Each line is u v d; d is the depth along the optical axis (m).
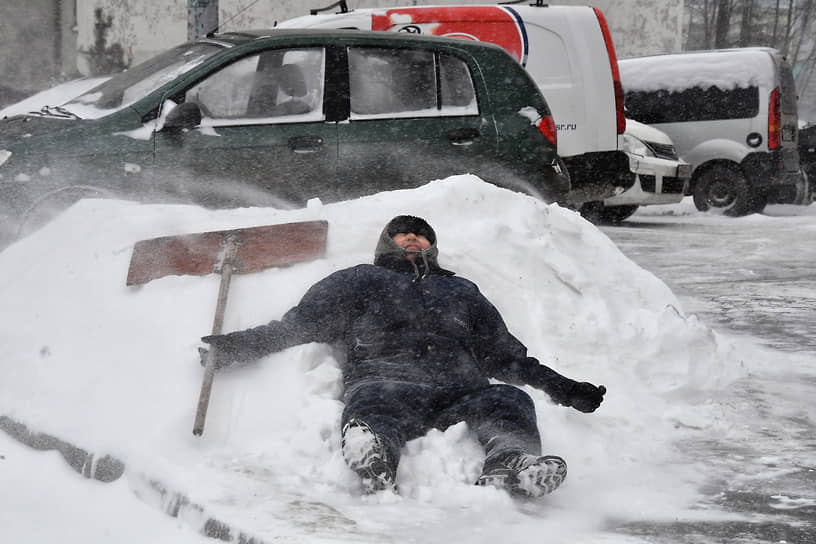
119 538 3.79
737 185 18.27
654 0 26.84
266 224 6.04
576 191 13.26
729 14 54.81
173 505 4.00
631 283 6.57
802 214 19.75
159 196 7.64
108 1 23.69
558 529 3.79
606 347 5.84
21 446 4.99
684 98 18.45
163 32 23.66
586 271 6.41
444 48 8.62
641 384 5.68
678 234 14.98
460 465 4.28
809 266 11.38
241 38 8.34
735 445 4.99
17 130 7.63
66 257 6.07
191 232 5.95
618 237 14.52
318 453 4.38
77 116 7.82
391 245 4.98
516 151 8.61
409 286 4.86
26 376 5.42
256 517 3.71
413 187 8.31
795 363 6.63
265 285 5.50
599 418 5.14
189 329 5.22
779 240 14.05
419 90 8.47
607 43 13.30
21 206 7.34
